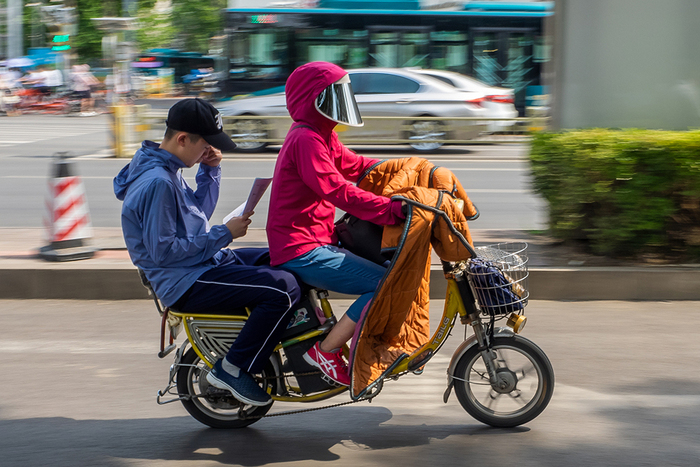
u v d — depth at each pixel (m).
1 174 14.30
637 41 8.07
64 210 7.32
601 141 7.29
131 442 4.26
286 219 4.06
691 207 7.14
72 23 41.00
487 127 17.81
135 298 6.93
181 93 45.84
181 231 4.05
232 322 4.18
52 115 32.94
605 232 7.31
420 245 3.85
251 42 18.72
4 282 6.89
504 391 4.32
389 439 4.28
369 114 17.81
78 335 6.00
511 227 9.53
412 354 4.19
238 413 4.31
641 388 4.95
